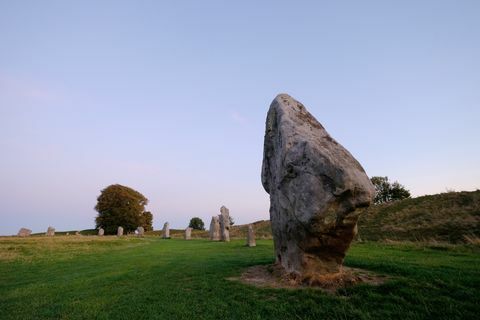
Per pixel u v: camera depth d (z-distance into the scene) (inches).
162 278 503.8
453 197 1785.2
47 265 779.4
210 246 1080.2
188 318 315.0
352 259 533.3
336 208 346.0
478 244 747.4
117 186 3157.0
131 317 328.5
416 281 364.5
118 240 1510.8
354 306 306.8
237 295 368.5
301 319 292.0
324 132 441.4
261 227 2556.6
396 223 1644.9
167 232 1932.8
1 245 1191.6
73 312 361.1
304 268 390.3
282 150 429.7
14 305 414.0
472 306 290.8
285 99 512.7
